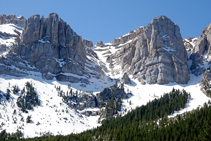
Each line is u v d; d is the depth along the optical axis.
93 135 177.25
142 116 199.50
